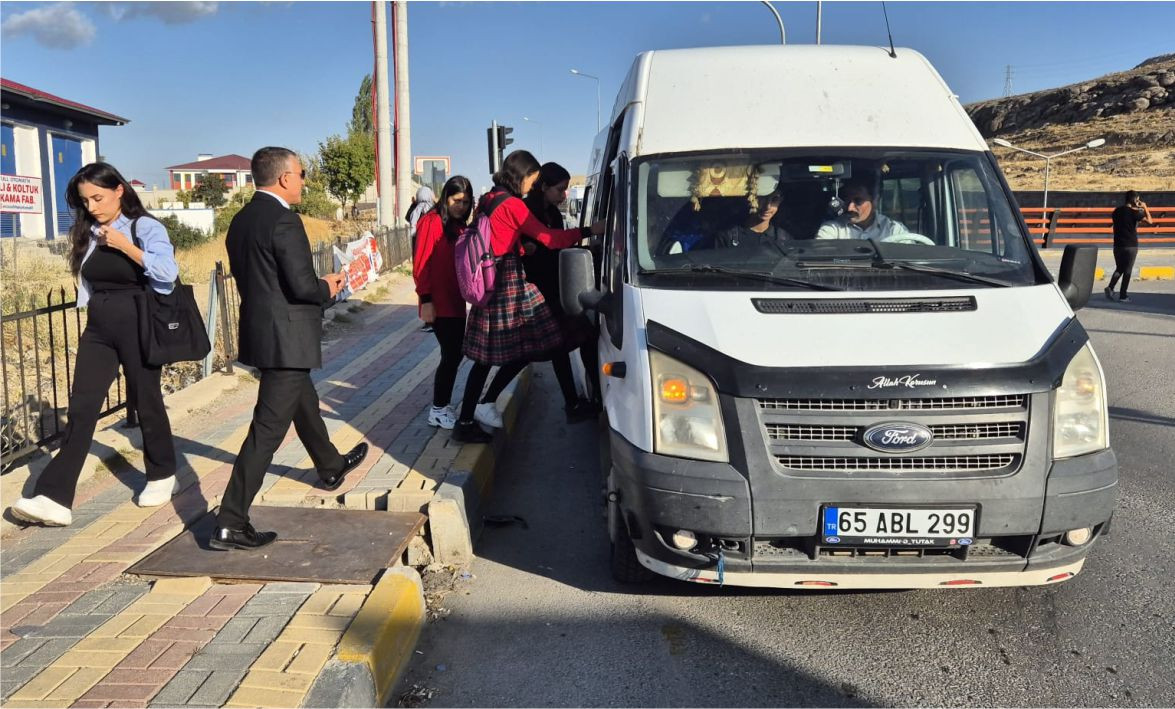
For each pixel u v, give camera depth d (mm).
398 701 3412
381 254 19172
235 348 9664
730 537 3537
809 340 3625
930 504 3449
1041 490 3455
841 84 5059
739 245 4414
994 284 4066
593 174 7348
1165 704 3305
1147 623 3895
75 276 4668
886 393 3441
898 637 3828
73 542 4473
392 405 7273
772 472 3488
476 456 5535
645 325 3863
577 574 4547
